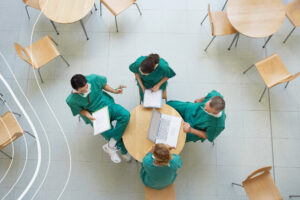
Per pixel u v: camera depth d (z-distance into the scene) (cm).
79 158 354
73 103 296
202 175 345
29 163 351
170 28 408
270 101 373
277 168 346
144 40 403
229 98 375
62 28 411
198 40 402
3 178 345
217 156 353
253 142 357
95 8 414
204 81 383
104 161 352
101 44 402
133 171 347
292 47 394
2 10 418
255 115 368
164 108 304
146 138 293
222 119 278
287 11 374
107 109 303
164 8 417
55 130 365
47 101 377
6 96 380
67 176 346
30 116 370
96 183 344
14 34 410
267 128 362
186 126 290
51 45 366
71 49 401
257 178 303
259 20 342
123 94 378
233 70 388
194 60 393
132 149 289
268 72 351
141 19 413
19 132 312
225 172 346
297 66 387
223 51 396
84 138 362
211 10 414
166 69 297
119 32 407
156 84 312
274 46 395
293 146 355
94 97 307
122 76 387
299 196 331
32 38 407
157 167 243
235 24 341
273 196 293
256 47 396
